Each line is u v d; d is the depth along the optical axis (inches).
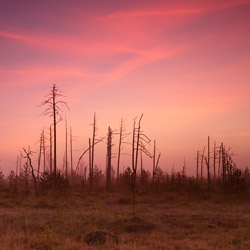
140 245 469.1
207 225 656.4
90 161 1937.7
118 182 2158.0
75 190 1737.2
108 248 442.9
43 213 855.7
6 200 1232.8
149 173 2197.3
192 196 1558.8
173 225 658.8
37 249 431.8
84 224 658.2
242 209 1054.4
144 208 973.2
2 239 480.1
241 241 497.4
